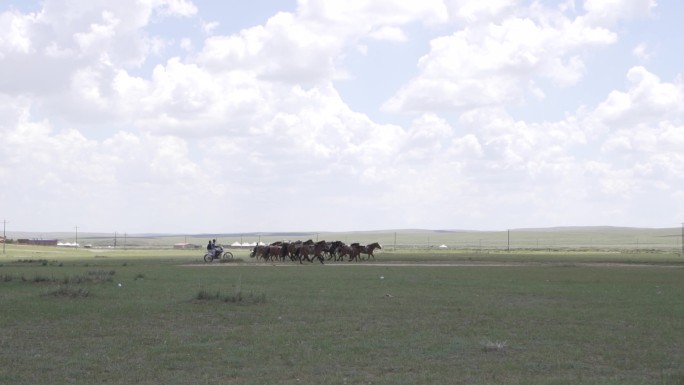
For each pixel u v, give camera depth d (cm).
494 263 7106
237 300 2884
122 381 1464
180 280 4216
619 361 1691
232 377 1511
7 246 13025
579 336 2045
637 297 3225
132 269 5616
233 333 2083
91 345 1870
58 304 2756
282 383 1453
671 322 2348
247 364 1641
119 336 2020
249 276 4638
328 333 2088
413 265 6531
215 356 1728
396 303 2894
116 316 2428
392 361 1678
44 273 4866
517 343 1931
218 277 4525
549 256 9325
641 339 2002
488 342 1878
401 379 1490
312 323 2300
